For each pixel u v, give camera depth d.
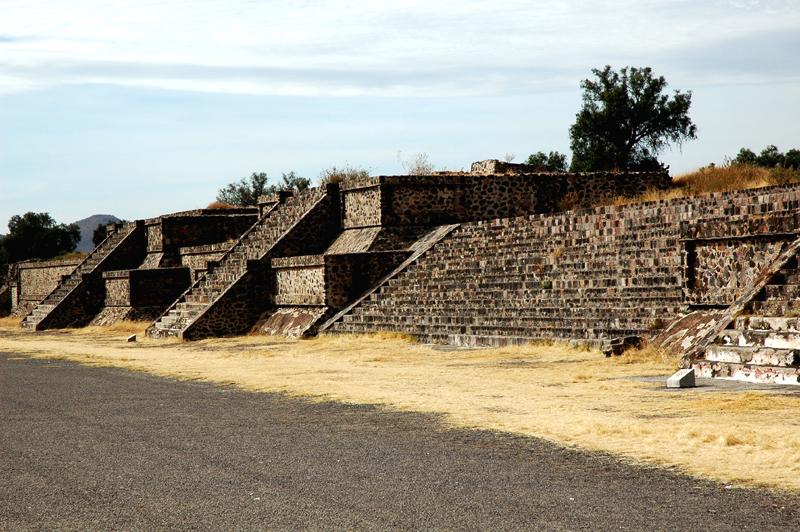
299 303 39.47
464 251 36.06
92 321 55.25
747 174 41.78
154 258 57.44
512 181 43.88
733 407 15.04
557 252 31.56
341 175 52.38
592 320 26.91
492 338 28.72
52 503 9.84
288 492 10.10
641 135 63.62
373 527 8.68
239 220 58.31
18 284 75.81
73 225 119.88
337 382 20.81
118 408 17.31
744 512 8.98
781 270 21.36
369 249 40.88
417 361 25.53
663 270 27.45
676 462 11.17
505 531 8.48
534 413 15.24
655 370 20.64
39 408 17.55
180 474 11.14
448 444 12.78
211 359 28.67
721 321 21.06
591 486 10.13
